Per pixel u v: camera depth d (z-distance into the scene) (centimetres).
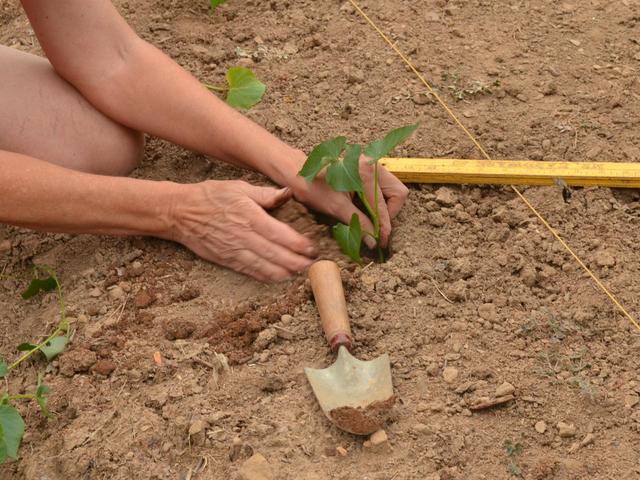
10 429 175
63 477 178
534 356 185
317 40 231
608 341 187
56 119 200
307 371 182
